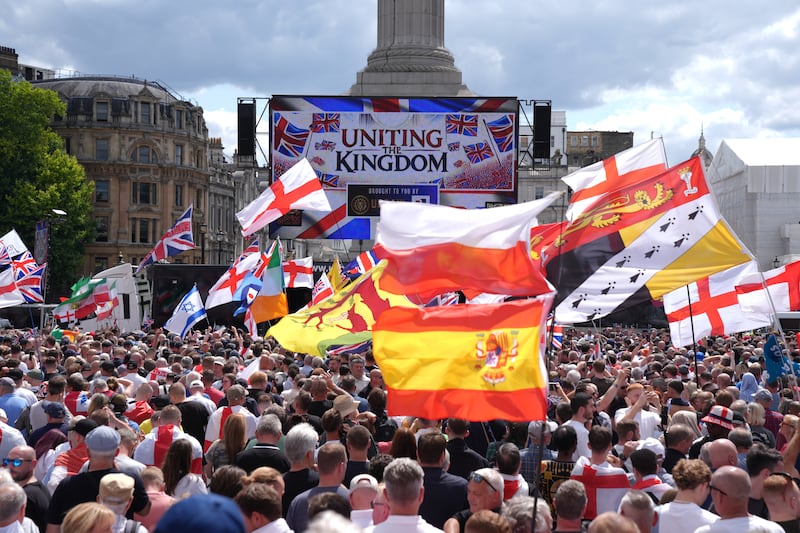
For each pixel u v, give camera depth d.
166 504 10.10
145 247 117.31
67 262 94.62
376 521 9.28
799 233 105.94
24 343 27.84
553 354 27.42
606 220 12.58
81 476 10.03
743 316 20.31
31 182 93.44
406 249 9.69
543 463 11.51
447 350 9.20
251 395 16.48
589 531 7.21
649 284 12.32
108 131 115.88
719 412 12.54
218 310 47.62
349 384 16.48
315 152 50.16
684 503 9.26
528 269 9.54
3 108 91.69
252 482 8.99
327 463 9.97
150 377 20.12
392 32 61.03
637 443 11.95
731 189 114.12
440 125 49.94
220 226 132.38
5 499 8.51
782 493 9.38
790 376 16.45
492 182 49.94
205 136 125.44
